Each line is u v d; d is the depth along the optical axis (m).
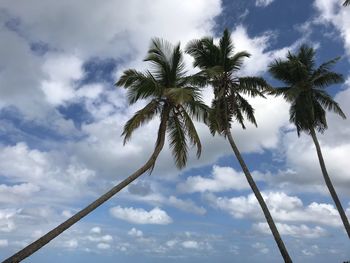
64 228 18.59
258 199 29.69
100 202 19.94
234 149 30.84
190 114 23.78
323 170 34.78
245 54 30.42
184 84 24.11
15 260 16.75
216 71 24.44
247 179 30.20
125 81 22.06
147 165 21.81
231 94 30.44
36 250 17.53
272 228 28.80
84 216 19.38
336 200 33.97
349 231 33.09
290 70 34.75
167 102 23.03
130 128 22.20
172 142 23.69
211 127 27.30
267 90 30.50
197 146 23.16
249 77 30.39
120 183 20.89
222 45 31.11
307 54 35.97
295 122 36.22
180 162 23.52
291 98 33.03
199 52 31.28
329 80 35.03
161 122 22.97
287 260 27.78
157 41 23.81
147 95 22.77
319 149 35.06
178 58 23.92
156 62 23.52
